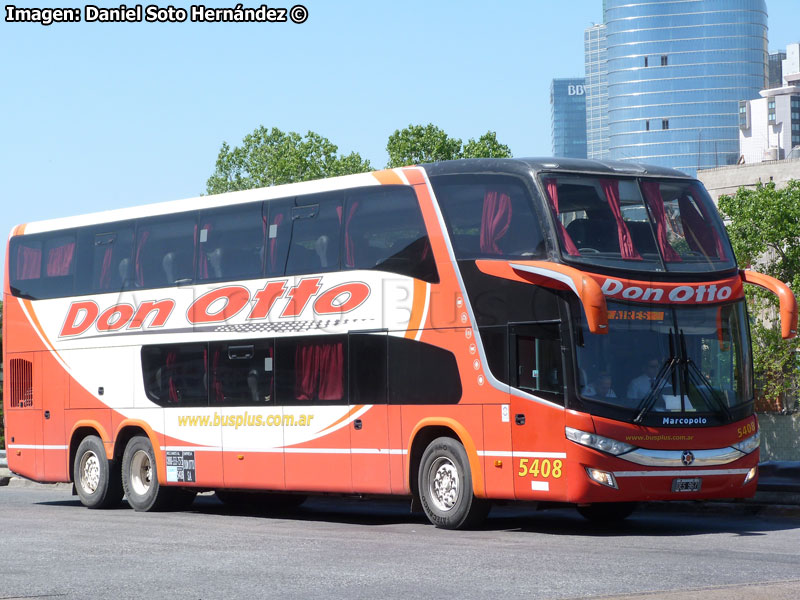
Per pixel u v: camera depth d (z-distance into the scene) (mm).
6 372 24031
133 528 17328
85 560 13211
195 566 12523
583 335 15000
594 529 16359
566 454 14906
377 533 16000
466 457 16141
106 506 22156
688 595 9664
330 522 18484
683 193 16297
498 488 15641
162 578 11625
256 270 19359
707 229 16266
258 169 83312
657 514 19297
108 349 21906
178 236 20812
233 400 19516
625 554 12891
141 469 21422
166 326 20812
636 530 16109
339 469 17781
